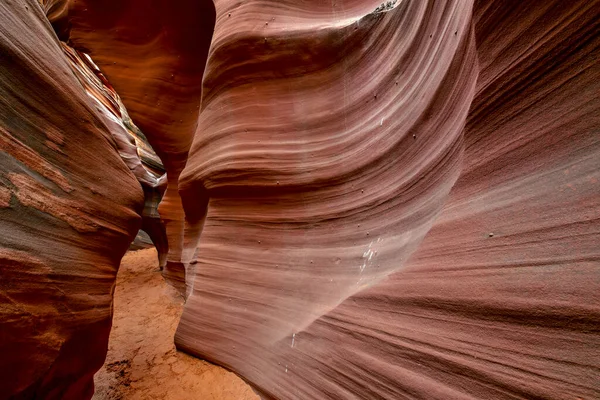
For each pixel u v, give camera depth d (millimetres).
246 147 4125
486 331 1521
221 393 3795
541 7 1264
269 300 3773
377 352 2201
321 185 3498
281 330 3430
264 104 4078
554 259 1263
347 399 2404
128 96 7977
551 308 1239
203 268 4809
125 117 19109
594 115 1188
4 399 1685
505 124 1530
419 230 2289
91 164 2920
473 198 1709
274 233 3980
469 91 1812
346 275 2990
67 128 2660
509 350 1399
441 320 1772
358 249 2973
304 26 3775
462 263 1674
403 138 2600
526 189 1435
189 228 6543
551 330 1248
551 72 1302
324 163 3480
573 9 1171
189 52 7531
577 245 1195
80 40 8016
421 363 1860
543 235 1320
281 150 3855
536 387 1264
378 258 2660
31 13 2727
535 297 1302
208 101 4867
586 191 1197
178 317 6449
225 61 4301
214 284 4543
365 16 3201
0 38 2062
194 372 4293
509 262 1438
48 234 2137
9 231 1796
